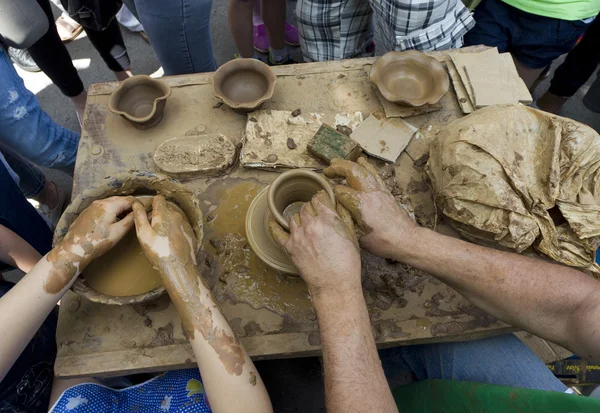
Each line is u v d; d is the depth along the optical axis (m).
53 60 1.98
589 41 1.98
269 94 1.39
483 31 2.06
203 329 0.95
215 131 1.45
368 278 1.22
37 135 1.73
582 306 0.91
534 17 1.91
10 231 1.38
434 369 1.36
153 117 1.38
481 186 1.14
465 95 1.48
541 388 1.24
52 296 0.96
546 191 1.13
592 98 2.25
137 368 1.10
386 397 0.83
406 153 1.41
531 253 1.18
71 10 1.84
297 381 1.77
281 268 1.12
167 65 1.96
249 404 0.92
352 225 1.01
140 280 1.12
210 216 1.31
